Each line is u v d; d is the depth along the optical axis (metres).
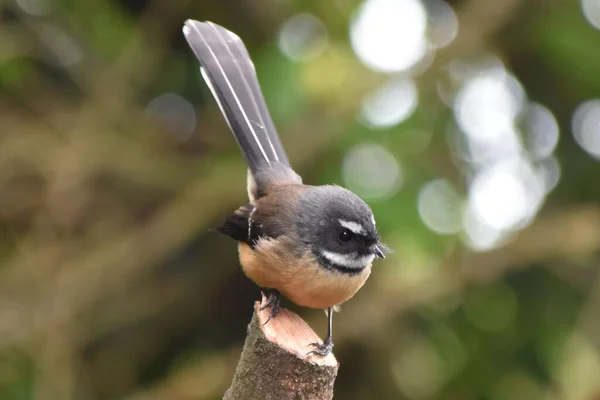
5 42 12.45
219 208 12.43
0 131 12.57
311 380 6.27
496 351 13.12
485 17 12.49
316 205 8.05
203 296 13.23
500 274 12.41
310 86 11.41
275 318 6.79
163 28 12.98
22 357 12.16
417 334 12.94
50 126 12.85
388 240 11.50
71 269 12.48
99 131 12.68
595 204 13.27
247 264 8.14
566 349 12.41
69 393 12.13
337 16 12.33
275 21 12.70
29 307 12.31
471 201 12.78
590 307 12.59
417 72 12.34
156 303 13.00
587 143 13.40
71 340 12.35
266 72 11.50
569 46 12.80
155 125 13.20
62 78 13.38
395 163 11.77
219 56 9.66
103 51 12.95
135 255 12.41
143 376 13.35
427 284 11.84
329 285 7.90
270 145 9.32
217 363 12.48
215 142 13.03
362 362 12.88
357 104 11.69
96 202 13.02
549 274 13.19
